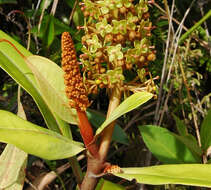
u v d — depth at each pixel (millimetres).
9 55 319
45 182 383
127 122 492
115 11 254
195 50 493
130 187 435
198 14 480
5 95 483
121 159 497
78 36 433
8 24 491
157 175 254
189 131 485
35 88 312
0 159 313
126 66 261
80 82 256
